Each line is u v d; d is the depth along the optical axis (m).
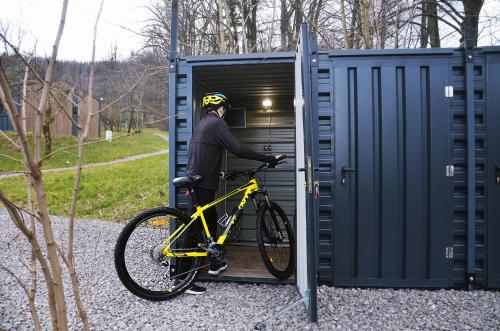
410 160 3.11
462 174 3.10
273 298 2.93
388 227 3.12
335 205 3.15
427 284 3.09
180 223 3.11
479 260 3.09
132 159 18.19
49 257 1.17
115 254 2.77
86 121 1.22
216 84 4.18
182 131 3.33
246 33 6.77
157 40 5.77
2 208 7.70
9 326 2.38
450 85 3.11
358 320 2.52
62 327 1.20
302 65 2.43
